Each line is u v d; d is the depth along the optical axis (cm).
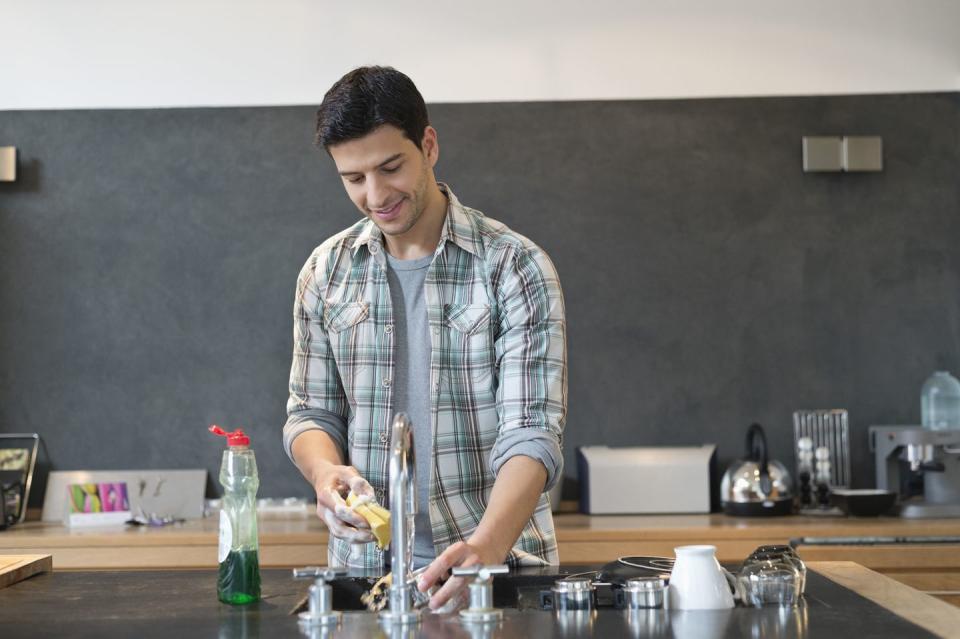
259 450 397
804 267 398
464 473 193
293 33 402
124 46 404
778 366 396
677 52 400
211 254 402
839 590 160
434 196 195
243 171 403
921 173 399
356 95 173
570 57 400
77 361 401
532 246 195
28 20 404
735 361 396
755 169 399
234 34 403
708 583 147
